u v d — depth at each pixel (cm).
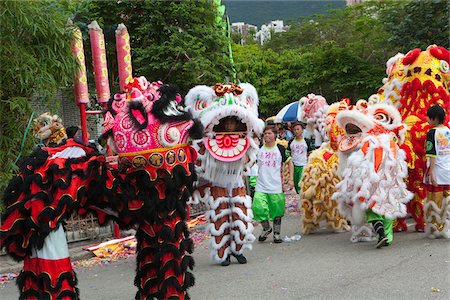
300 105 1180
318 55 2327
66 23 890
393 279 578
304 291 557
